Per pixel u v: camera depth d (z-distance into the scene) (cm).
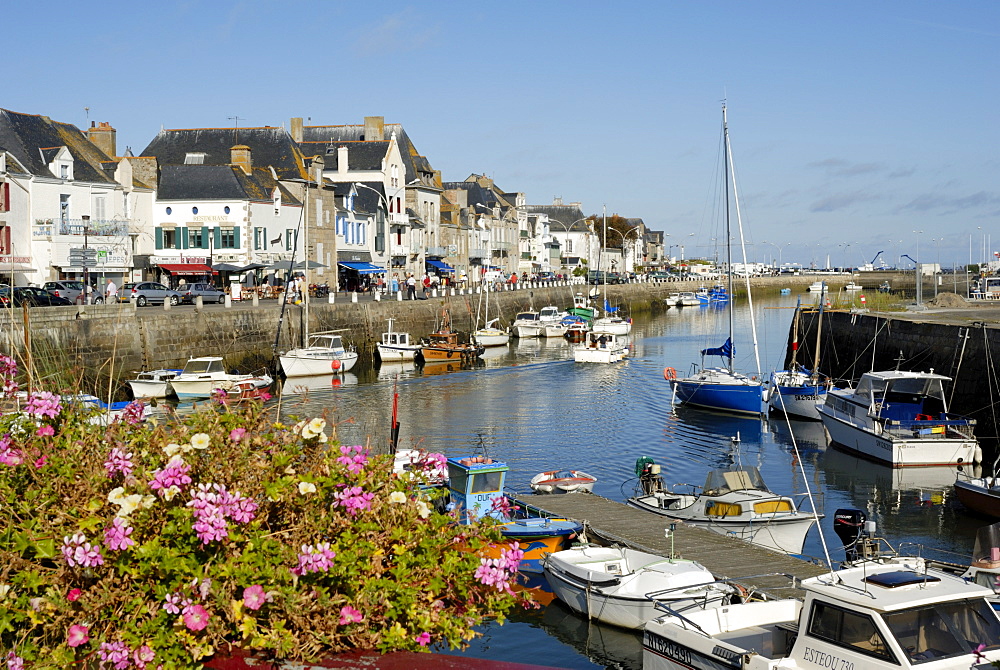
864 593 1117
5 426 728
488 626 1767
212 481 662
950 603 1104
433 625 675
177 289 5528
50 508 652
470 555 713
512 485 2770
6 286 4206
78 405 799
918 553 2161
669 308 12425
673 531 1814
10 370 877
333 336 5191
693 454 3309
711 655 1285
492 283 9394
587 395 4622
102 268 5250
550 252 14500
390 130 9700
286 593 610
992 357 3550
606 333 6488
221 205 6425
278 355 4881
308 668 600
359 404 4244
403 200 9044
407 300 6488
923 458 3023
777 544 2122
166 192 6456
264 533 648
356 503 675
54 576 608
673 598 1585
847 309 6219
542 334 7762
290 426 775
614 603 1695
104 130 6431
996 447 3391
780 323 9469
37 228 4997
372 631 660
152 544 605
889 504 2648
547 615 1819
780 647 1266
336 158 8644
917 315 5438
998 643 1095
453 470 2169
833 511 2570
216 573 611
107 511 645
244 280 6469
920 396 3291
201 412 779
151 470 682
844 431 3319
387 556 701
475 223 11269
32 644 585
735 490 2211
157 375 4059
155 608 604
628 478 2925
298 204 7125
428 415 3991
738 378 4266
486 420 3897
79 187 5375
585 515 2230
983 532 1608
